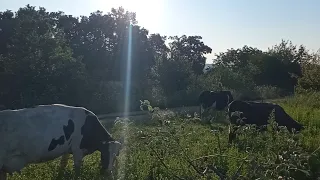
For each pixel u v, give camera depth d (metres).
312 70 33.84
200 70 77.62
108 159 9.30
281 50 58.22
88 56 51.28
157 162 9.34
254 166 5.86
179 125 9.03
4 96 29.73
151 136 7.95
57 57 31.70
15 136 8.08
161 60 43.44
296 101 26.55
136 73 49.91
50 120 8.70
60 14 54.75
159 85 42.59
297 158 6.05
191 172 8.19
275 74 56.75
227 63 64.69
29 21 33.94
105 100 35.19
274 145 8.02
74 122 9.12
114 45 53.00
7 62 30.53
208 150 10.62
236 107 15.51
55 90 30.70
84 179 8.88
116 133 12.15
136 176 8.95
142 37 54.06
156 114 7.88
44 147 8.48
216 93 26.50
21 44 31.81
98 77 43.16
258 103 15.61
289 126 14.66
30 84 29.97
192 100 39.41
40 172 9.35
